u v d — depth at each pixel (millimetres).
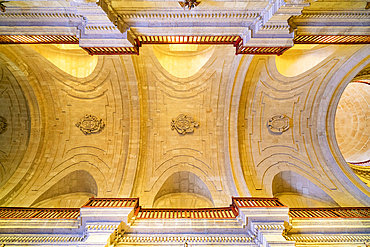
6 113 12438
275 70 11500
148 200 11398
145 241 8211
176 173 12523
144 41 9648
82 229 8609
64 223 8773
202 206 11867
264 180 12180
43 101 12273
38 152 12344
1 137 12508
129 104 12188
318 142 12898
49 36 8828
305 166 12555
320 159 12578
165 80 12086
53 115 12602
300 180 12531
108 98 12305
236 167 12039
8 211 9867
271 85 12180
